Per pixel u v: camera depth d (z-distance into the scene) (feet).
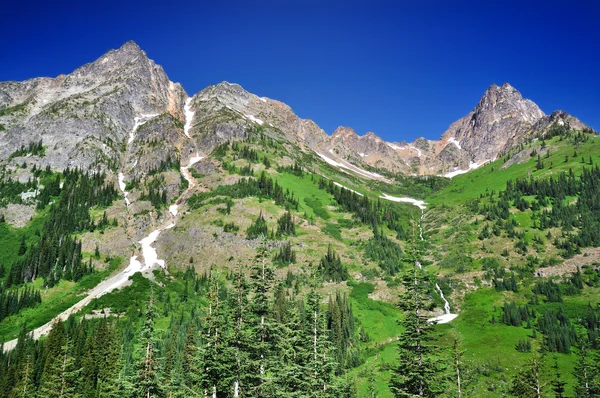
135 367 150.00
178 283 499.10
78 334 349.00
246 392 142.31
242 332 143.02
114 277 514.27
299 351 169.78
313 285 189.57
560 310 422.82
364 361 340.59
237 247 552.41
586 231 558.15
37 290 470.80
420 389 148.15
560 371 315.58
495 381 300.20
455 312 475.31
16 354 329.11
